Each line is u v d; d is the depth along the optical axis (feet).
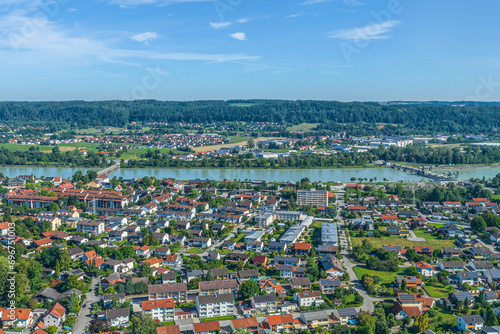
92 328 613.11
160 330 606.55
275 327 619.67
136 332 596.29
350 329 616.80
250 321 619.26
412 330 627.87
